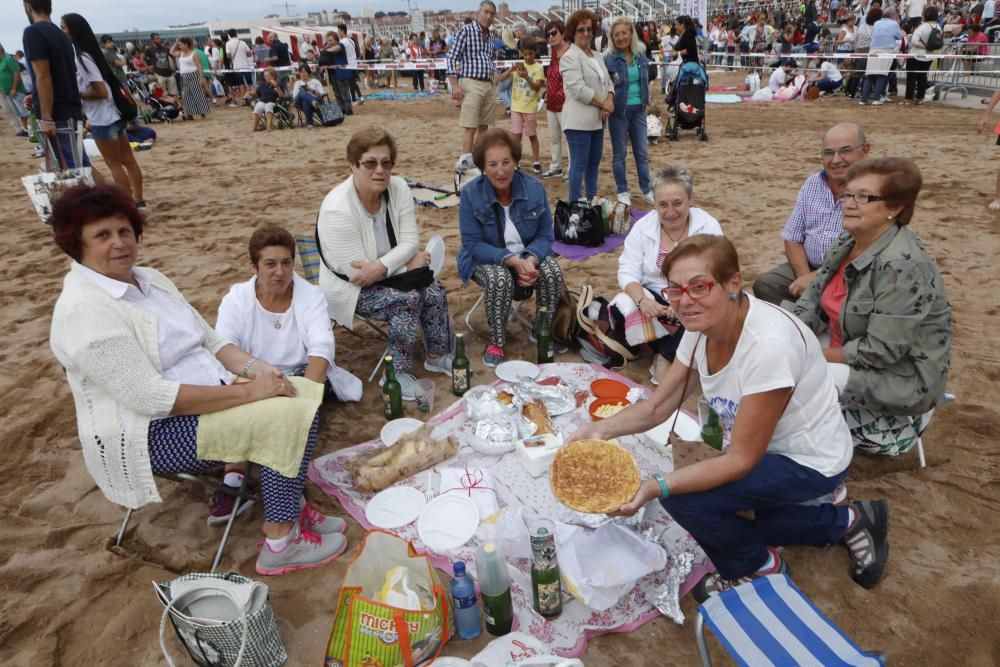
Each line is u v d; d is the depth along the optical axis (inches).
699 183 327.3
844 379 107.1
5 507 121.1
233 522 115.3
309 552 106.1
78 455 136.9
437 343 163.2
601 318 166.9
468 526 108.7
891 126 445.7
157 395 95.2
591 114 253.8
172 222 293.9
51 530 114.6
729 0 1409.9
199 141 511.2
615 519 104.5
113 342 93.0
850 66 633.0
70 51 252.1
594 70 249.3
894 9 602.2
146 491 99.2
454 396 153.5
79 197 92.5
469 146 353.7
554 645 89.7
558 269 164.9
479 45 333.4
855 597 97.4
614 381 146.4
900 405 106.5
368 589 91.0
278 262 122.0
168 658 83.4
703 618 75.9
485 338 181.8
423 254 156.9
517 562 104.1
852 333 111.4
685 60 422.3
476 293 210.5
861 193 102.8
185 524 117.8
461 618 90.0
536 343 176.1
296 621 96.4
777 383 81.5
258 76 751.7
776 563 98.4
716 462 87.3
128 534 114.9
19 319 199.6
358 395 149.3
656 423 105.3
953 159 343.9
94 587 103.1
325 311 134.4
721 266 80.1
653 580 100.5
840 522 99.3
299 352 134.6
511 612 92.0
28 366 172.2
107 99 271.3
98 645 93.6
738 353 84.7
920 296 101.0
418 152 429.4
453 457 128.4
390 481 121.2
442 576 101.3
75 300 93.3
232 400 99.3
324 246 149.0
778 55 678.5
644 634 93.0
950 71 545.3
